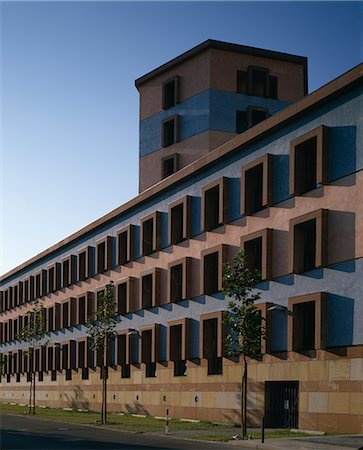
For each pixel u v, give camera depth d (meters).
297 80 65.50
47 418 49.75
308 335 36.03
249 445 26.84
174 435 32.72
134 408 54.41
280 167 38.34
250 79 63.25
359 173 32.62
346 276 32.81
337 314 33.16
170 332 48.88
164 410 49.47
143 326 53.06
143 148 67.69
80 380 66.88
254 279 32.06
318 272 34.72
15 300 91.81
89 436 32.19
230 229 42.66
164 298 50.69
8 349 93.31
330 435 31.19
